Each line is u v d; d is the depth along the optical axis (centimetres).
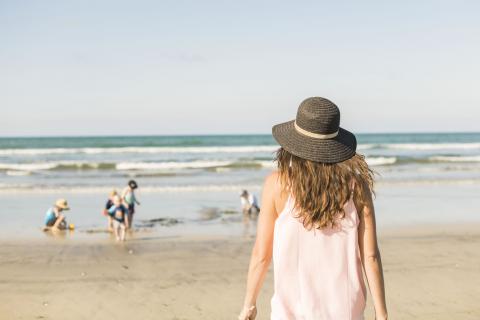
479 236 1081
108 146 6328
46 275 795
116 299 675
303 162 232
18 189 2038
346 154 232
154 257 917
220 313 620
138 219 1390
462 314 605
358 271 238
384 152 4706
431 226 1216
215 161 3322
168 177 2530
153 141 7700
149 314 618
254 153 4472
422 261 855
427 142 7850
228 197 1820
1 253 955
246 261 882
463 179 2339
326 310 234
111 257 920
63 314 621
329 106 233
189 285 736
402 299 661
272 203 242
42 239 1112
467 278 752
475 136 10650
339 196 229
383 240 1041
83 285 739
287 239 235
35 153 4388
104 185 2186
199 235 1148
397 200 1695
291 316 236
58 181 2358
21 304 656
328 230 234
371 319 595
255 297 253
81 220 1391
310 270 235
